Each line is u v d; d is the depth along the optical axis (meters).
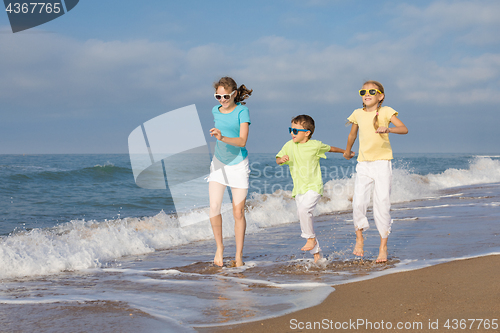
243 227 3.66
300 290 2.62
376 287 2.57
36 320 2.12
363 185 3.73
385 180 3.62
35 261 3.60
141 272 3.45
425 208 7.61
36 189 12.26
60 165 23.64
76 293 2.71
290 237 5.35
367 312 2.06
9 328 1.99
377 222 3.57
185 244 5.13
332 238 4.89
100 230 5.28
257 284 2.86
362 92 3.75
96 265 3.81
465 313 1.93
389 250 3.93
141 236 4.98
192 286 2.86
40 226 6.87
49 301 2.49
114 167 16.47
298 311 2.15
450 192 11.41
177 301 2.45
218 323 2.01
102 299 2.54
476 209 6.91
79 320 2.11
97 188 12.88
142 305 2.38
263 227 6.64
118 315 2.19
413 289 2.44
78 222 6.50
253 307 2.27
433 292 2.34
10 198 10.31
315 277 3.00
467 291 2.30
